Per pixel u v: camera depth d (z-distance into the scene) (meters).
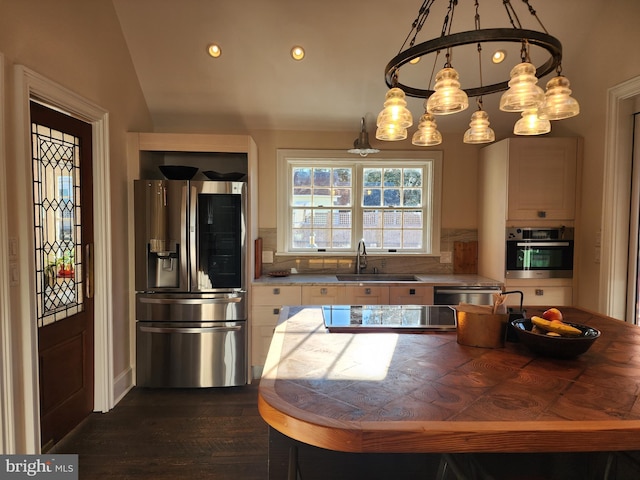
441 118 3.88
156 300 3.23
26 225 2.01
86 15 2.61
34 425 2.07
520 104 1.52
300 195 4.18
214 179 3.58
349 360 1.47
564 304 3.48
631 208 3.01
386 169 4.20
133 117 3.36
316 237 4.20
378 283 3.52
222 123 3.91
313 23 3.02
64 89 2.34
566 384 1.27
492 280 3.65
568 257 3.46
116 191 3.04
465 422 1.02
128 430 2.62
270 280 3.59
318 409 1.08
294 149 4.02
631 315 3.03
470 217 4.13
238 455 2.36
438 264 4.15
